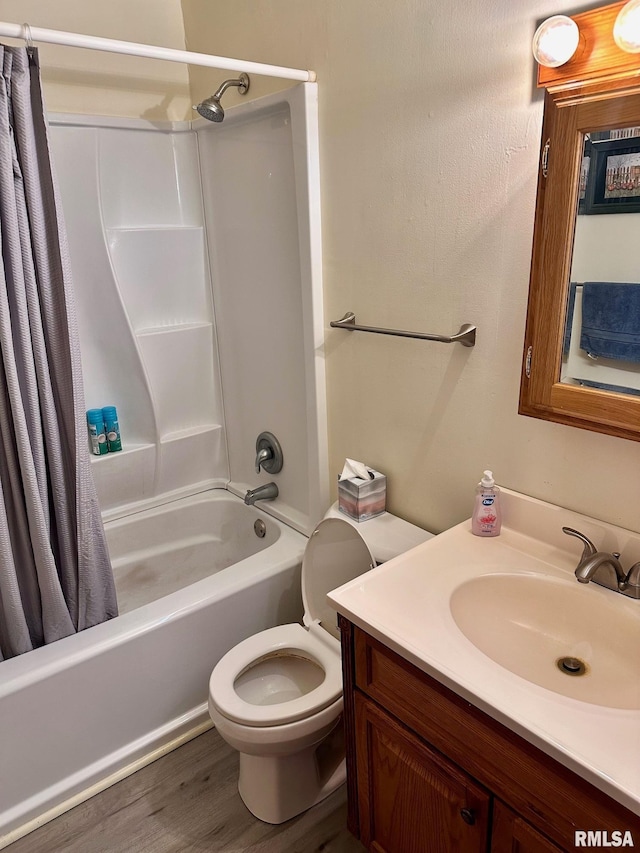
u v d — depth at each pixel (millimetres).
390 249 1659
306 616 1882
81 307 2271
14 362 1532
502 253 1394
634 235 1134
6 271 1508
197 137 2340
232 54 2064
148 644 1796
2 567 1613
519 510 1491
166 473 2576
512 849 1078
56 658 1646
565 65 1142
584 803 934
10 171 1456
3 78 1417
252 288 2281
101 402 2404
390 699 1265
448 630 1180
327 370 1992
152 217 2381
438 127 1448
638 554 1283
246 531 2545
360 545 1693
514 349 1427
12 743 1607
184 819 1692
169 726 1917
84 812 1718
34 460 1625
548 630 1312
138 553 2496
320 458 2088
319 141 1778
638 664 1164
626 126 1097
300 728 1510
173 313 2498
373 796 1409
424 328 1631
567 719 966
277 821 1670
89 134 2143
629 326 1174
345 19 1598
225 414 2654
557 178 1198
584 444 1347
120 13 2154
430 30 1404
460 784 1142
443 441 1668
